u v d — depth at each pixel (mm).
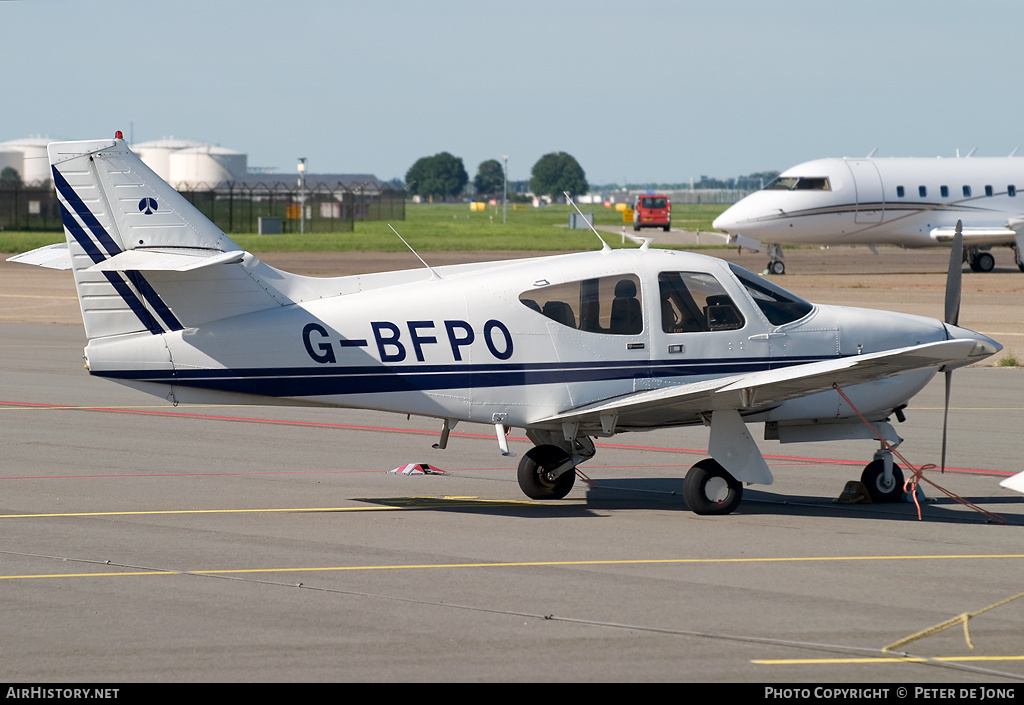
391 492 36719
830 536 30828
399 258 168625
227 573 26609
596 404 34188
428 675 19938
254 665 20391
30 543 29531
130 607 23844
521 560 27953
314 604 24094
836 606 24094
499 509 34312
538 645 21531
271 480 38562
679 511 34188
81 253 31938
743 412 34625
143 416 52125
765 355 35188
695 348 34781
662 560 28016
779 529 31688
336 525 31891
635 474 40250
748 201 136500
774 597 24734
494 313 33750
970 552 29094
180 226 32312
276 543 29719
